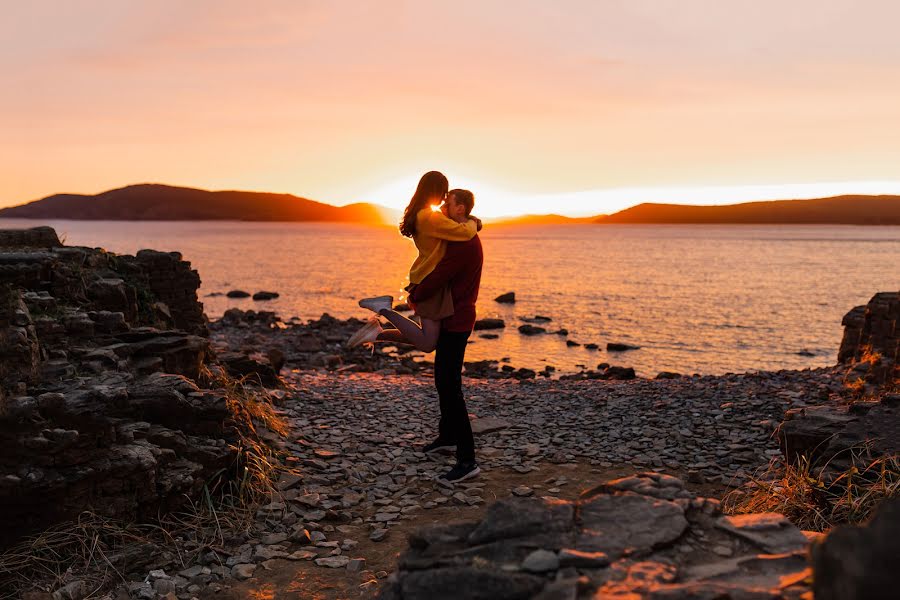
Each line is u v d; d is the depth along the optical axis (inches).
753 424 303.1
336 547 172.6
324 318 1190.9
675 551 88.8
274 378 370.6
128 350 241.6
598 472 240.2
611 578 80.0
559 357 881.5
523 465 248.5
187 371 258.2
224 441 209.6
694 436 287.6
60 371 202.2
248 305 1518.2
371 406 347.6
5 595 145.6
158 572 156.3
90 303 275.6
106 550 162.9
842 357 586.9
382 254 4033.0
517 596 78.0
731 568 83.1
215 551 168.9
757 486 201.9
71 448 163.9
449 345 214.5
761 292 1851.6
